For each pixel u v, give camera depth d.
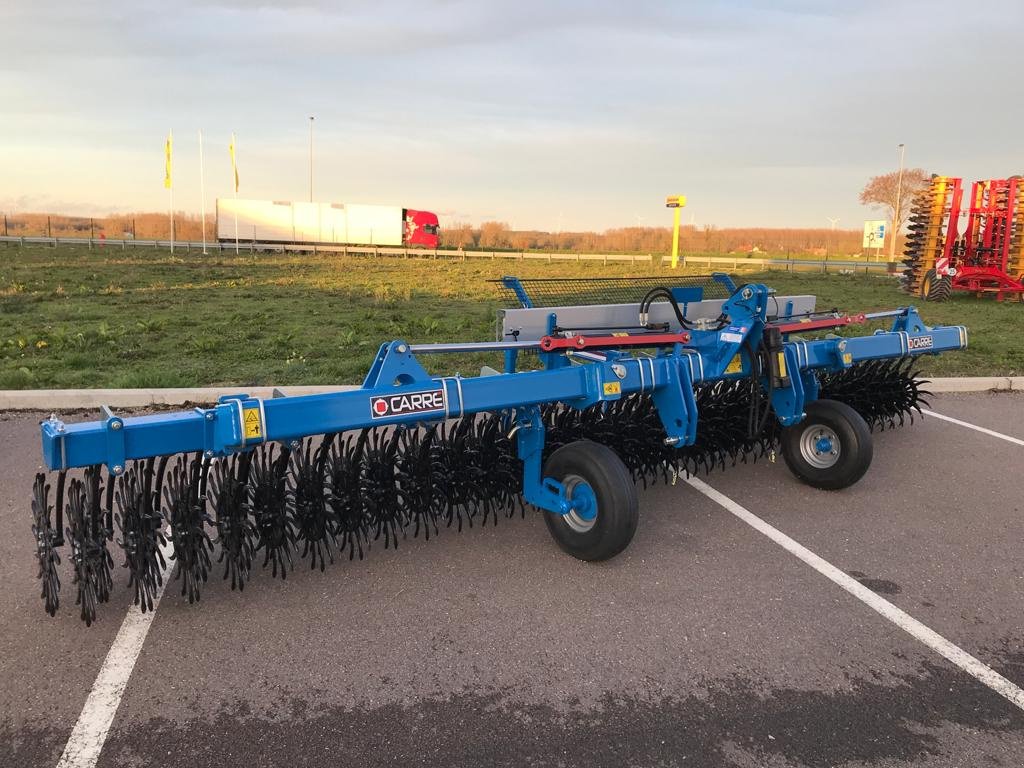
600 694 2.92
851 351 5.29
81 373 8.27
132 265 28.44
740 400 5.36
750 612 3.57
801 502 5.04
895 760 2.60
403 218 47.66
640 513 4.80
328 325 12.89
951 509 4.96
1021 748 2.67
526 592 3.71
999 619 3.55
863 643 3.32
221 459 3.66
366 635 3.30
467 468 4.20
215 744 2.60
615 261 41.75
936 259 20.84
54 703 2.79
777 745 2.66
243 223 45.38
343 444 3.92
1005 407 7.97
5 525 4.36
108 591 3.35
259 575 3.82
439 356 10.20
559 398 3.89
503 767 2.53
